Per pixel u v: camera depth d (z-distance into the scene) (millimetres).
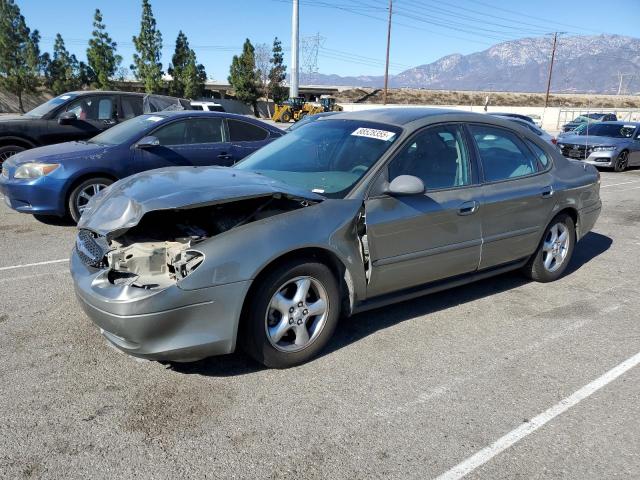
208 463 2584
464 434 2873
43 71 50594
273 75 70500
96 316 3082
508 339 4043
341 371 3490
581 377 3512
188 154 7430
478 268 4473
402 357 3711
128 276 3129
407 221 3812
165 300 2941
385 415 3023
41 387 3199
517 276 5547
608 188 12242
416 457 2674
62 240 6438
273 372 3447
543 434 2893
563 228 5293
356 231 3592
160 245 3248
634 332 4227
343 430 2873
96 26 51531
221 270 3043
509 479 2543
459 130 4363
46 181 6621
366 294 3760
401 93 81688
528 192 4688
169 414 2969
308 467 2578
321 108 43094
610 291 5172
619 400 3248
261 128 8156
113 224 3217
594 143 15656
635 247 6930
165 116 7488
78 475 2477
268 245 3178
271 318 3365
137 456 2619
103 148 6980
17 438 2725
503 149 4695
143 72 52750
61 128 9000
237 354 3682
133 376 3352
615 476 2584
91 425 2850
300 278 3400
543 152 5105
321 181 3854
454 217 4098
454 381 3414
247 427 2873
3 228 6961
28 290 4785
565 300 4891
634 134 16078
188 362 3498
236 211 3453
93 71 54531
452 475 2557
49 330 3979
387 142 3943
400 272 3881
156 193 3287
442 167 4148
